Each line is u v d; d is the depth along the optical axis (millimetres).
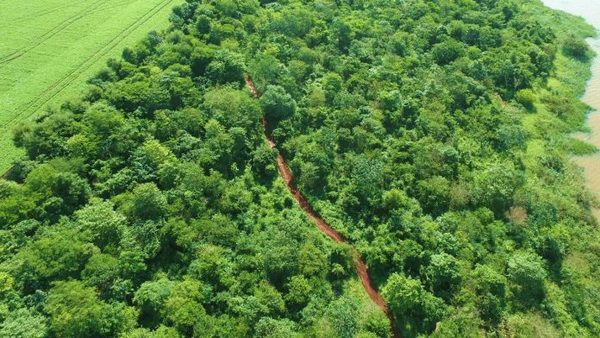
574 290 73688
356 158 87875
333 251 74000
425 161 87750
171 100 95188
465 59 115125
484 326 67188
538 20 140750
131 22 129250
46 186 76125
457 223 78938
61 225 73250
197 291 65812
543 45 126312
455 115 101000
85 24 127312
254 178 86375
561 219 84062
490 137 98000
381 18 131375
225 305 66250
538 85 116250
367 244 77625
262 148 88438
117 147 83875
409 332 67125
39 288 65438
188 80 98562
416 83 107875
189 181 78938
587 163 97938
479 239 77875
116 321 62000
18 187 76375
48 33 122562
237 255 72812
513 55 118688
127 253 68312
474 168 91250
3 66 110188
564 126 106188
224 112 92750
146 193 74875
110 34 123812
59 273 66125
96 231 71125
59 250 67438
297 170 87375
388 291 69062
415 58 115625
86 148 82812
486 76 113062
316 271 70625
